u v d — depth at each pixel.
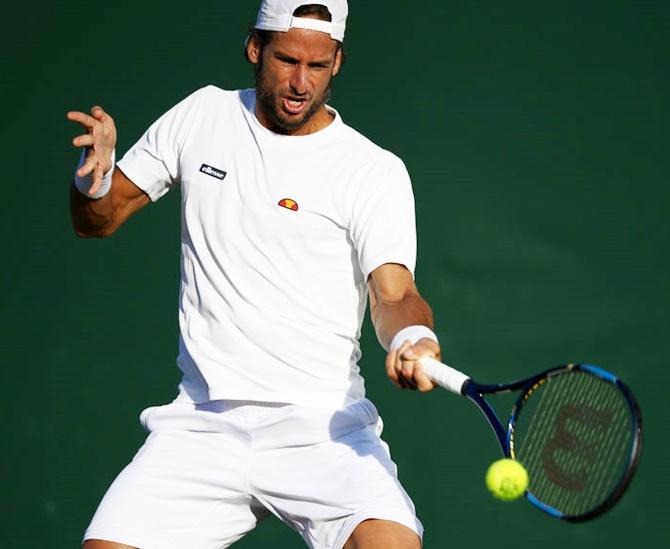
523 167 22.11
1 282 22.86
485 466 21.75
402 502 13.24
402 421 21.91
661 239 21.83
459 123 22.27
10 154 23.03
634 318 21.75
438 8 22.44
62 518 22.45
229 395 13.55
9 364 22.73
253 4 22.92
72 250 22.86
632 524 21.39
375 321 13.33
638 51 22.05
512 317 21.91
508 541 21.62
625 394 10.62
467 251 22.06
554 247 21.94
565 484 11.31
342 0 13.67
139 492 13.63
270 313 13.56
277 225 13.60
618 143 21.98
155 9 23.02
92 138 13.34
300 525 13.80
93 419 22.59
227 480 13.73
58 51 23.08
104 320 22.73
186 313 13.95
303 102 13.59
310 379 13.67
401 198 13.76
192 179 14.00
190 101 14.63
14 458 22.59
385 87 22.44
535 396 12.61
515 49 22.25
